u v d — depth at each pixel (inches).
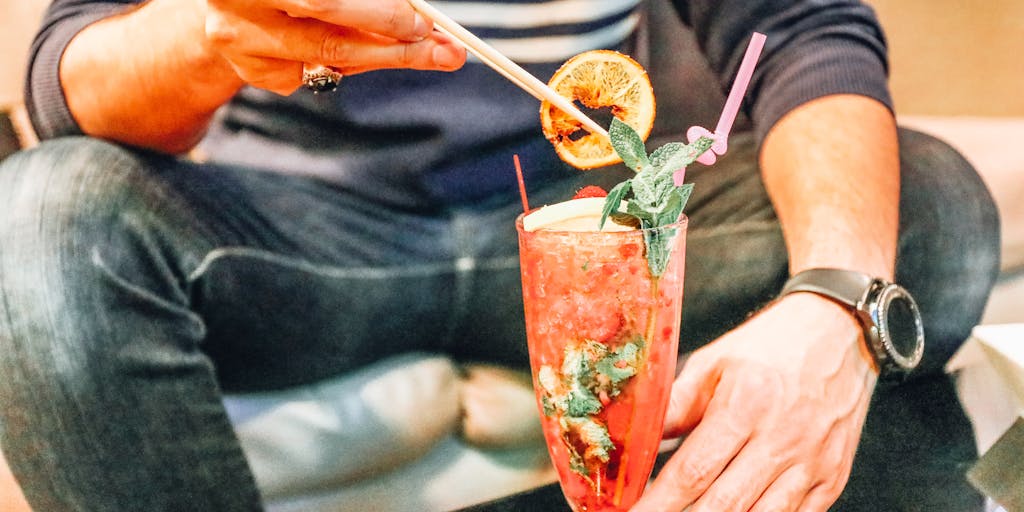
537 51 45.0
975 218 43.7
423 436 44.3
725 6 44.2
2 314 33.9
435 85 44.2
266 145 44.7
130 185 37.3
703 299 43.8
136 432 34.6
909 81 58.4
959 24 57.7
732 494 26.9
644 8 47.8
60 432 34.0
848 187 36.9
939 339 44.1
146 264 36.8
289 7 28.1
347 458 43.4
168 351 35.8
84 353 34.0
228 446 36.4
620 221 27.0
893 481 29.1
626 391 26.7
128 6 41.6
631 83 28.4
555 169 45.7
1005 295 48.8
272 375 43.2
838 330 30.1
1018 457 29.3
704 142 26.3
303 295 41.8
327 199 43.7
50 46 39.4
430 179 44.6
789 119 40.8
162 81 37.3
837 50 41.9
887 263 34.5
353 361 44.1
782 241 43.4
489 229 44.1
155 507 34.9
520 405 44.6
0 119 45.0
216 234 40.1
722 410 28.0
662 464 30.8
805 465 27.8
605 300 26.3
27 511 38.3
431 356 45.3
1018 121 56.6
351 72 30.9
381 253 42.9
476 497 43.5
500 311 44.0
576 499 28.0
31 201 35.4
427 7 27.2
